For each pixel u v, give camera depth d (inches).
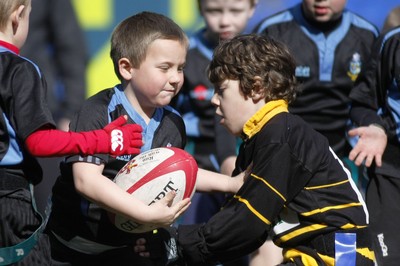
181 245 409.1
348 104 585.9
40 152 382.6
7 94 386.3
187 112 602.5
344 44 585.0
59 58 649.0
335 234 397.7
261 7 786.8
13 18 401.4
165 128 426.0
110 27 782.5
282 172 392.5
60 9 645.9
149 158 402.6
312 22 585.0
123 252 430.3
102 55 781.9
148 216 389.4
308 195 398.0
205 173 429.4
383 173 487.5
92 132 392.2
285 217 403.5
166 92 412.2
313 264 397.1
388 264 476.1
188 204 403.2
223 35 597.6
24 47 643.5
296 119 406.9
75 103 648.4
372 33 593.3
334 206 399.5
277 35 587.5
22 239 394.3
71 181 415.8
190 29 782.5
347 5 786.2
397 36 490.3
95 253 427.8
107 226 417.7
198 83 596.1
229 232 398.0
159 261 433.1
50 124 382.9
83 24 781.3
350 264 396.8
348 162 582.2
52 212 425.7
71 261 428.5
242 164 423.8
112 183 392.8
